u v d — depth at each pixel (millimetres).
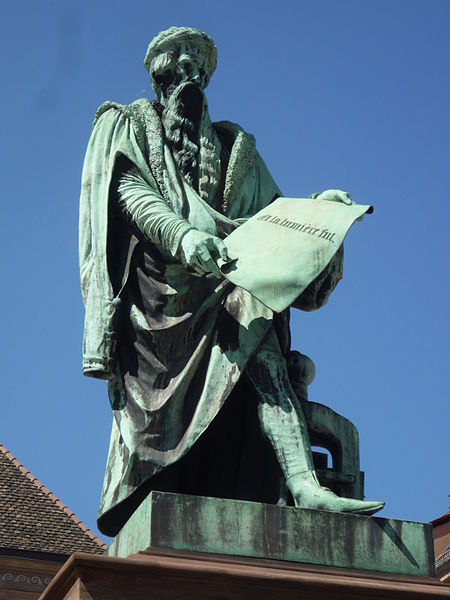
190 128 9234
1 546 29047
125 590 7238
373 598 7473
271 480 8688
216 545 7711
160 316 8641
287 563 7758
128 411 8508
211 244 8352
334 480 8703
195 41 9383
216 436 8891
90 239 8852
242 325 8594
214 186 9164
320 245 8531
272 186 9453
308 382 8914
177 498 7770
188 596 7281
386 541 7953
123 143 8953
